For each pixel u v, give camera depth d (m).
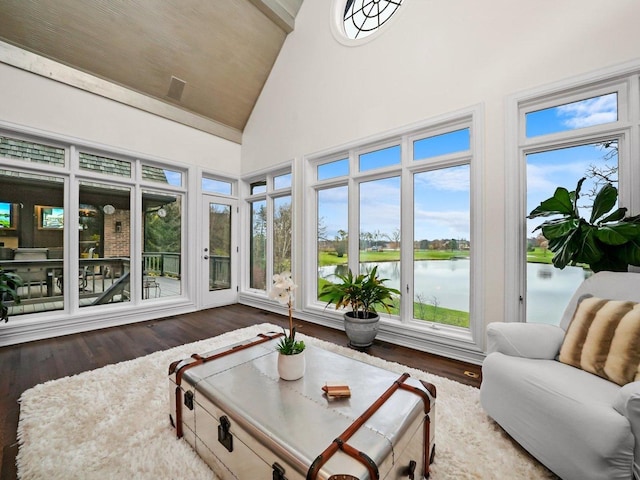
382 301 2.90
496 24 2.34
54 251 3.13
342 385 1.28
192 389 1.36
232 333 3.07
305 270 3.76
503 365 1.48
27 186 2.98
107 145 3.40
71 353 2.57
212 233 4.54
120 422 1.54
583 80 1.99
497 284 2.32
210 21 3.55
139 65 3.48
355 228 3.38
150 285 3.88
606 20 1.92
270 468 0.97
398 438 1.00
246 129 4.79
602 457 1.00
